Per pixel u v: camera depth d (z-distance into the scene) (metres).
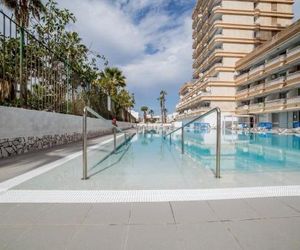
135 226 2.35
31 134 7.99
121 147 10.49
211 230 2.26
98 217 2.56
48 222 2.44
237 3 36.97
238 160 7.59
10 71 7.28
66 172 4.84
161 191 3.47
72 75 12.34
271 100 27.14
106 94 20.41
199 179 4.25
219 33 38.16
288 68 25.31
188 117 46.94
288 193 3.35
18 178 4.28
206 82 37.44
